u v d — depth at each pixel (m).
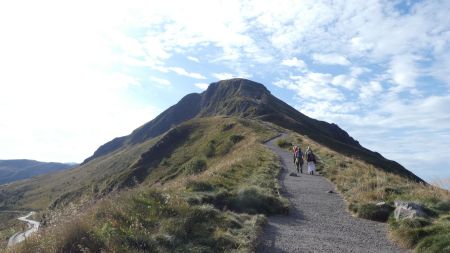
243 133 76.19
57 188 179.12
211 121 110.06
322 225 14.43
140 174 86.88
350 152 108.19
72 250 9.40
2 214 124.00
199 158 65.06
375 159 108.12
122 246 9.52
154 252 9.79
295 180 25.06
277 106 187.38
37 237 10.00
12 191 196.38
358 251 11.55
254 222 13.32
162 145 100.38
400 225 13.25
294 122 131.25
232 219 12.95
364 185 19.95
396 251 11.72
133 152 171.12
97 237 9.77
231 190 17.89
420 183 20.38
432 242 11.28
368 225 14.62
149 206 12.45
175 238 10.65
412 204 14.42
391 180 22.20
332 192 20.95
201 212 12.81
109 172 157.88
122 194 13.43
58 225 10.44
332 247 11.80
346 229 13.98
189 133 104.50
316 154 40.88
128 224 11.13
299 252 11.15
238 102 186.38
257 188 17.42
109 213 11.62
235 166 27.72
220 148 72.38
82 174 193.25
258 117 134.50
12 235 11.49
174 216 12.24
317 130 167.88
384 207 15.64
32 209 143.12
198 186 17.48
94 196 13.56
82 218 10.79
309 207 17.36
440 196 16.31
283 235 12.78
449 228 11.83
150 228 11.06
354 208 16.42
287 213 15.82
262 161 32.62
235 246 10.90
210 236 11.24
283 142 51.91
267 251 11.10
